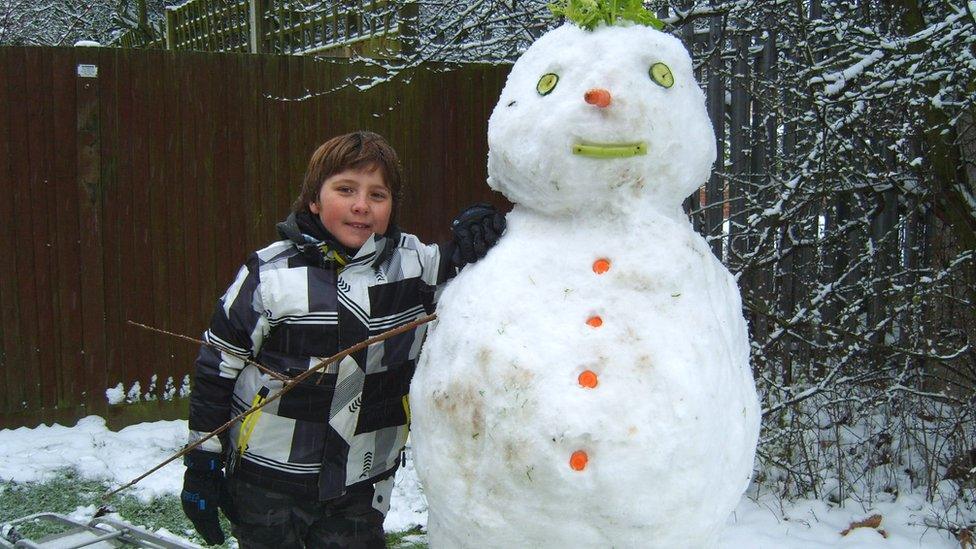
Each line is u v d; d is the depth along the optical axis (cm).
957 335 478
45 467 485
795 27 468
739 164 520
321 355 242
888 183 479
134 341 570
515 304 197
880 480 445
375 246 247
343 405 244
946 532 389
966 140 461
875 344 441
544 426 184
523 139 204
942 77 423
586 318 193
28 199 539
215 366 244
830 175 472
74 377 557
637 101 197
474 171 651
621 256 198
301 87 596
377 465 255
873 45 436
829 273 524
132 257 565
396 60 629
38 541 350
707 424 188
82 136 545
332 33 757
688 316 196
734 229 512
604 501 182
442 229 646
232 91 579
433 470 201
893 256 507
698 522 189
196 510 249
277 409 241
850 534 391
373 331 246
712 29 511
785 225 478
